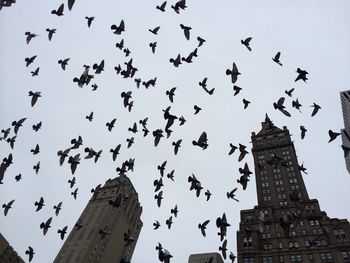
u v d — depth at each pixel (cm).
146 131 1947
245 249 6850
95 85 1994
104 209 11081
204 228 1702
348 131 9119
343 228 6588
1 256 8431
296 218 1905
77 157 1820
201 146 1773
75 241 10000
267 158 9775
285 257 6438
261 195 8506
